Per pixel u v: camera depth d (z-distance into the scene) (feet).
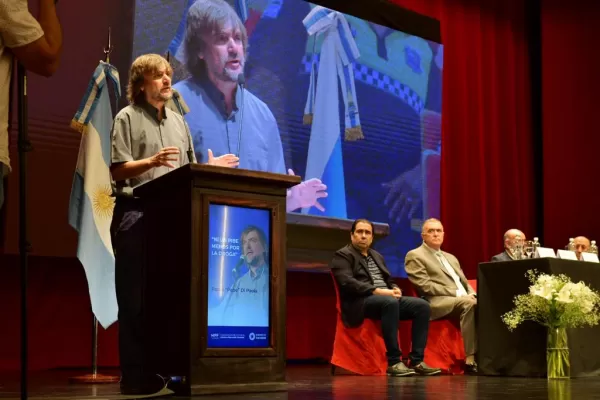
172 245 8.12
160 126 9.28
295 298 20.16
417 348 14.73
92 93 14.19
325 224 17.44
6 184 14.62
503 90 26.09
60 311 16.38
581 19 26.02
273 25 19.24
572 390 9.58
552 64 26.22
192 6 17.74
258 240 8.27
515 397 8.34
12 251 14.62
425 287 16.16
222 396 7.57
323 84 20.08
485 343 13.64
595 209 25.27
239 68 18.45
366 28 21.16
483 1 25.72
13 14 6.04
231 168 8.02
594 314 12.44
